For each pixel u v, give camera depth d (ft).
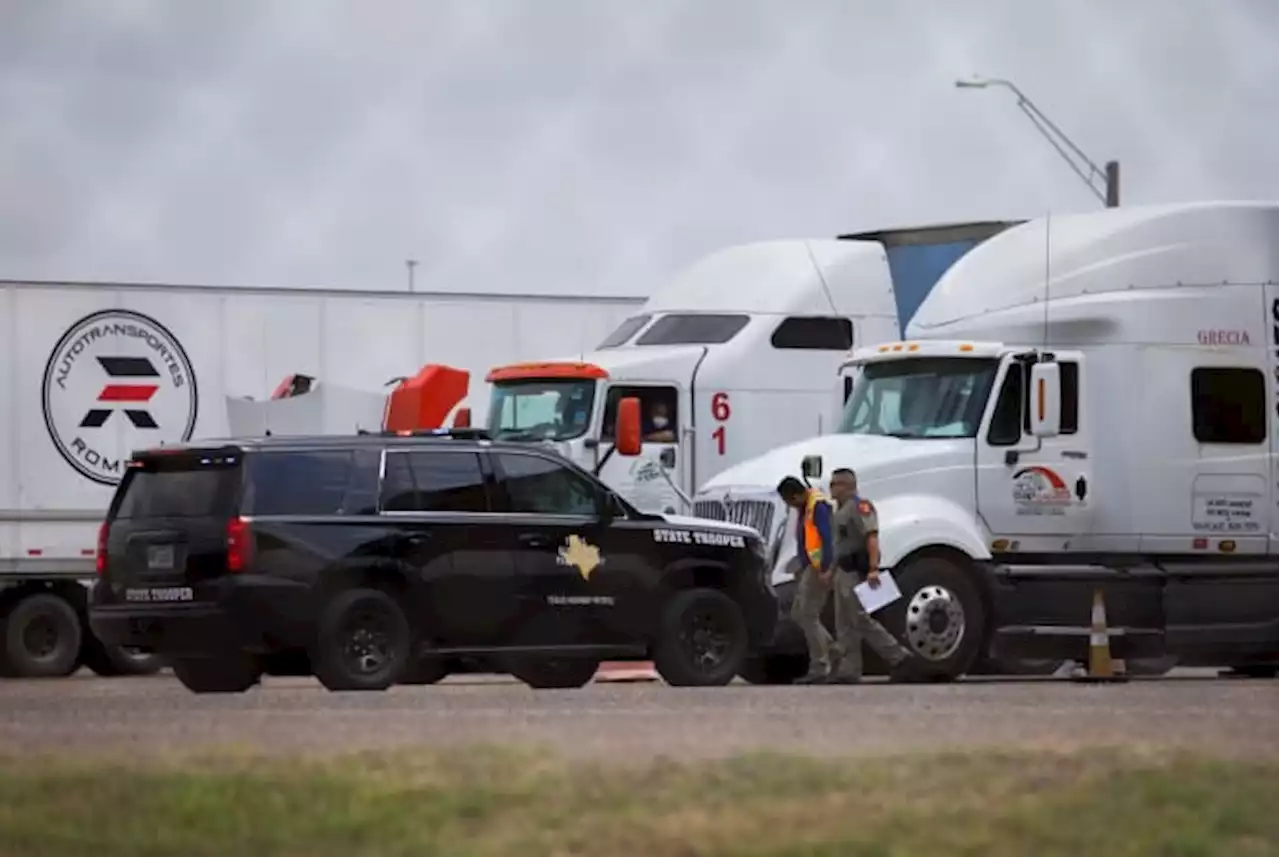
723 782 139.03
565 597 253.44
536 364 355.15
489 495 250.98
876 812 128.26
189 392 380.99
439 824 124.77
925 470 297.94
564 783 138.31
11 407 371.15
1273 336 314.35
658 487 351.87
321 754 157.89
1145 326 309.01
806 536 284.41
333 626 240.53
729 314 366.22
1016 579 299.79
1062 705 216.74
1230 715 199.93
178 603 240.53
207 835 122.93
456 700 225.15
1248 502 312.71
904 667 293.02
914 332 320.91
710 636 263.29
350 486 244.42
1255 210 316.40
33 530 370.53
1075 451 304.71
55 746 168.76
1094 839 120.88
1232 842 122.01
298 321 387.14
